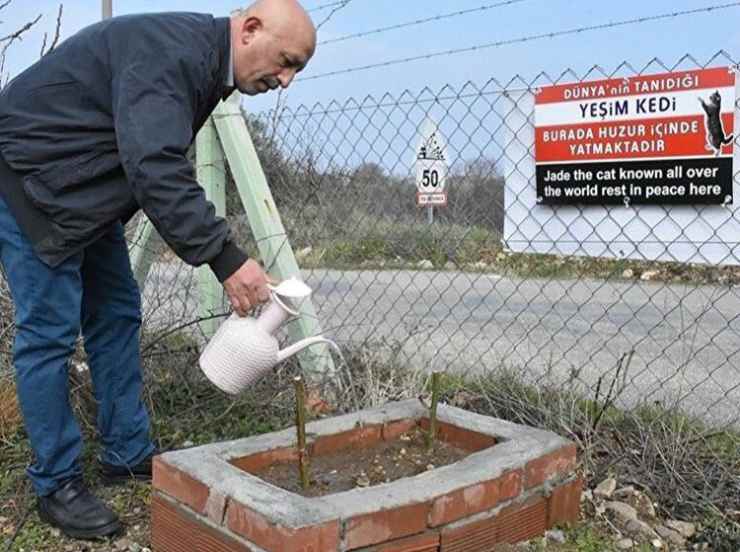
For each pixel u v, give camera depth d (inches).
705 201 109.8
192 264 85.9
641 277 190.9
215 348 90.4
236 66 89.9
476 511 83.2
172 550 86.4
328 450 96.3
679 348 198.2
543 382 149.3
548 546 88.4
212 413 131.0
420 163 155.5
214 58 87.4
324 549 72.9
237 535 77.3
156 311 160.2
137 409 108.6
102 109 87.7
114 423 107.4
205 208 83.8
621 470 107.8
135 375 108.4
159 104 82.1
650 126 113.5
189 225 83.0
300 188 173.6
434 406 97.5
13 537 94.6
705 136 109.2
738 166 107.0
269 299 89.9
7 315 134.6
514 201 128.0
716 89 107.7
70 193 88.6
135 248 160.2
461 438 98.5
